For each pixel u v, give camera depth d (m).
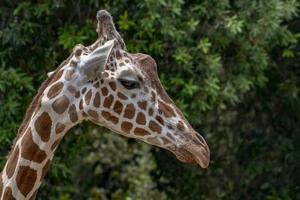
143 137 12.34
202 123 24.61
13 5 21.08
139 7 20.48
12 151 12.72
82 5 20.94
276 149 24.98
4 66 20.61
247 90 23.11
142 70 12.41
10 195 12.57
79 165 28.77
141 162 29.36
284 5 22.02
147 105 12.27
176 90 21.08
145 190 28.97
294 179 25.23
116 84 12.23
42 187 22.52
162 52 20.73
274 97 24.62
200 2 21.55
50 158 12.65
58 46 21.19
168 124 12.28
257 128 25.06
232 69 22.08
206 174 25.23
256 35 21.72
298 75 24.41
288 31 22.39
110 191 30.41
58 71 12.56
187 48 21.12
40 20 21.03
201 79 21.09
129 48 20.53
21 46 21.03
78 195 29.70
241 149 25.19
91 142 28.12
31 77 20.66
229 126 24.98
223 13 21.33
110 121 12.34
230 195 25.42
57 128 12.46
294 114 24.86
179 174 25.27
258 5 21.80
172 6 20.33
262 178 25.38
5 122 20.42
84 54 12.43
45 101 12.42
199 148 12.21
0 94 20.70
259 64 22.11
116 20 20.86
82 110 12.37
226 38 21.53
